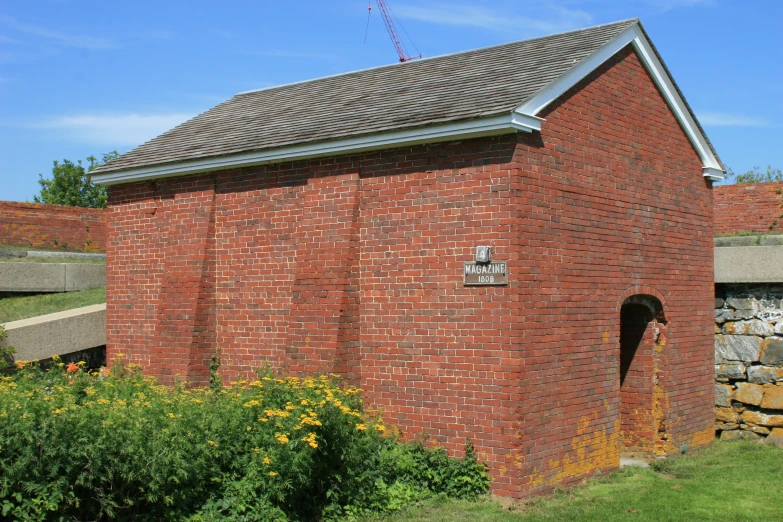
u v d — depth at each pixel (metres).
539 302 10.43
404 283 10.98
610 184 11.91
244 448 9.24
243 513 8.79
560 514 9.65
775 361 14.23
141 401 9.46
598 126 11.72
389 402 11.09
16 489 7.67
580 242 11.23
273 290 12.30
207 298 12.96
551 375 10.61
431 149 10.77
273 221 12.32
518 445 10.05
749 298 14.57
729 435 14.77
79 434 7.99
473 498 10.14
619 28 12.30
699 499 10.45
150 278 13.88
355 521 9.37
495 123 9.97
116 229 14.47
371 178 11.30
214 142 13.51
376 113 11.88
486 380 10.26
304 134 12.01
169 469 8.37
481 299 10.31
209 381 12.92
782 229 16.47
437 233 10.70
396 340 11.05
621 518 9.58
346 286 11.26
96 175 14.30
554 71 10.99
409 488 10.20
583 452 11.19
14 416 7.76
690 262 13.81
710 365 14.37
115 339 14.38
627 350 13.44
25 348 13.52
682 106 13.49
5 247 20.39
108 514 8.12
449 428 10.57
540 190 10.51
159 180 13.78
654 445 13.11
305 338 11.53
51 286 17.20
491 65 12.66
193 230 13.18
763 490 10.91
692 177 13.97
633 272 12.34
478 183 10.38
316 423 8.98
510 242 10.10
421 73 13.73
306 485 9.23
